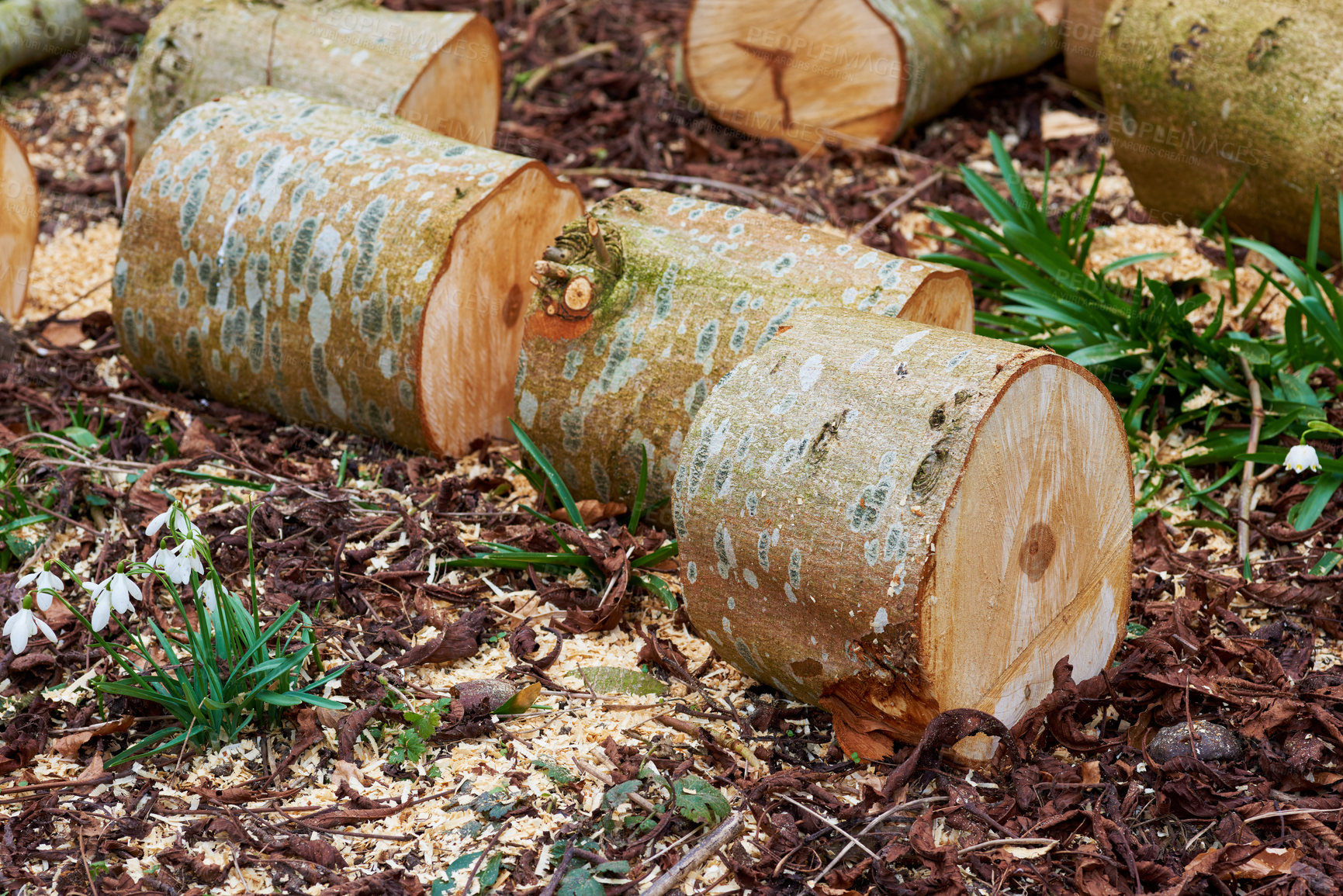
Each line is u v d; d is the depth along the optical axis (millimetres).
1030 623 2852
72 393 4695
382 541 3775
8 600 3408
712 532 2877
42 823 2754
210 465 4160
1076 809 2715
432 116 5641
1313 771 2779
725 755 2932
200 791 2834
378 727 3061
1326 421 3869
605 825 2732
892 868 2654
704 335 3588
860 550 2623
